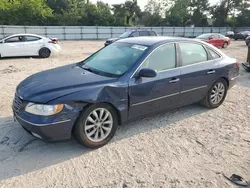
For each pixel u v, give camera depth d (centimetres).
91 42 2855
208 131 428
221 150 366
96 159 338
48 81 363
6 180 291
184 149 367
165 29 4106
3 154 343
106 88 353
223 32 4709
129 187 283
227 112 517
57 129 324
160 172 312
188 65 453
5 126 425
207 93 504
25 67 1020
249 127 447
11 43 1259
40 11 3903
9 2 3956
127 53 422
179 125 448
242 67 1041
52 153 349
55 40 1441
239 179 300
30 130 328
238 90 689
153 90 403
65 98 324
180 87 442
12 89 657
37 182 289
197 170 317
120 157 343
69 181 292
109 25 4447
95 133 359
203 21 5734
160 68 416
